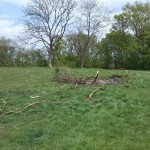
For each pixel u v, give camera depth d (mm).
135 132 12172
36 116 15102
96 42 83750
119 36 80500
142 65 78500
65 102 17000
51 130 12898
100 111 14805
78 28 94188
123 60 80812
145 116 13891
